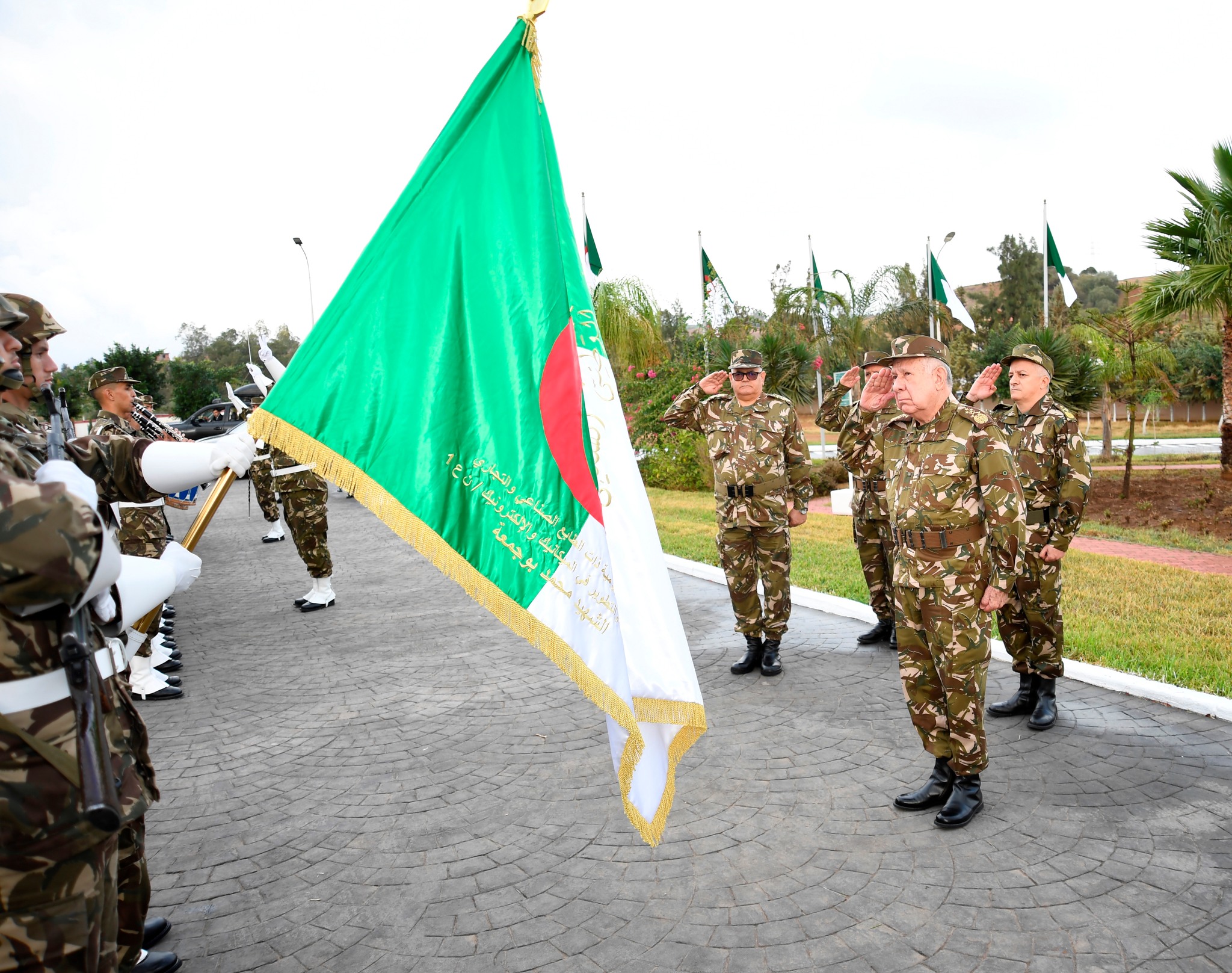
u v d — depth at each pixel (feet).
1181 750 13.94
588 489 8.36
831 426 20.59
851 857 11.25
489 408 8.34
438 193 8.73
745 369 18.69
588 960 9.32
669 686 8.77
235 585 32.91
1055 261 62.90
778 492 18.52
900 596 12.65
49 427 7.45
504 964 9.33
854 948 9.34
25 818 6.08
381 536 44.91
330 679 20.29
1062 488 14.90
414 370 8.37
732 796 13.16
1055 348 48.44
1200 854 10.89
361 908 10.57
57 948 6.19
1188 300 40.01
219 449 7.98
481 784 14.05
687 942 9.58
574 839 12.07
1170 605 22.34
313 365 8.34
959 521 12.01
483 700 18.26
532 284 8.57
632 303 68.03
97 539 5.98
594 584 8.25
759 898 10.40
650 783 9.02
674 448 61.36
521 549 8.16
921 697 12.51
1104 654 18.35
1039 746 14.42
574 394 8.45
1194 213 41.24
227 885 11.20
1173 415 128.57
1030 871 10.71
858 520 20.53
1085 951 9.11
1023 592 15.20
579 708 17.49
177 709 18.45
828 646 21.06
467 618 25.98
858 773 13.78
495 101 8.94
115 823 6.24
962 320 63.31
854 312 60.49
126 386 19.56
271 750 15.94
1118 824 11.74
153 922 10.07
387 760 15.24
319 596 28.27
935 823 12.00
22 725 6.12
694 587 28.94
